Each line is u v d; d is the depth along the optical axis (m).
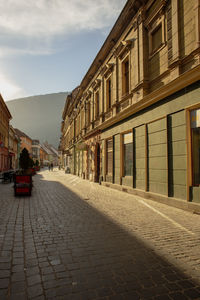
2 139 34.56
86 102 21.52
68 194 10.70
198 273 3.01
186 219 5.80
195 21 6.81
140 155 10.05
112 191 11.82
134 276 2.92
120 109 12.93
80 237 4.43
